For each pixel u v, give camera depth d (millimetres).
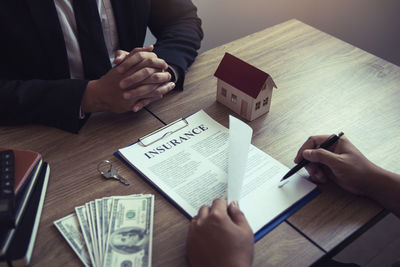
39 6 1204
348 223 840
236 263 697
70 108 1047
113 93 1067
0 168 819
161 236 801
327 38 1459
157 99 1169
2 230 740
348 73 1289
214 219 733
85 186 901
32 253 766
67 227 810
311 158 907
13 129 1052
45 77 1347
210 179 905
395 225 1812
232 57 1079
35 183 868
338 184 917
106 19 1386
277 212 839
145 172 918
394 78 1275
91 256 750
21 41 1237
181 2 1506
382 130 1077
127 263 739
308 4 2383
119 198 867
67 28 1285
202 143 1007
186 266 750
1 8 1185
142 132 1057
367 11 2209
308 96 1188
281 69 1299
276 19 2488
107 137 1036
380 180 876
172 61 1203
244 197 866
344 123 1095
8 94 1043
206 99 1176
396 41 2201
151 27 1562
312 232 817
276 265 756
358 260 1680
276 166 953
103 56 1335
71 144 1012
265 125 1081
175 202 853
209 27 2410
